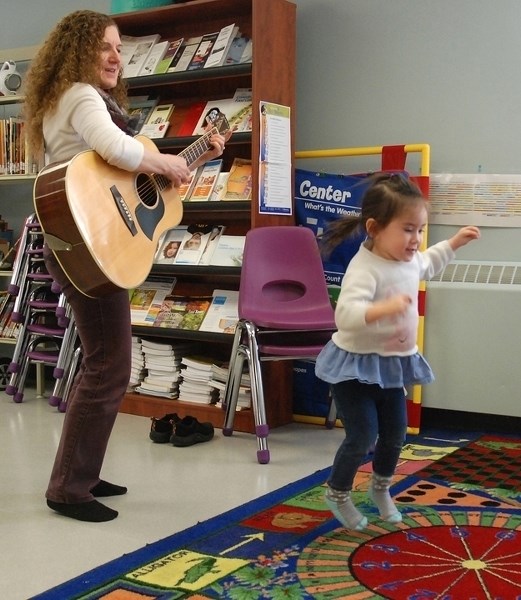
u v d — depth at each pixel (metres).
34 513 2.42
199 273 3.63
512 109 3.38
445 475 2.77
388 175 2.15
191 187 3.75
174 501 2.53
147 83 3.79
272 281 3.35
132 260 2.29
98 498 2.56
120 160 2.26
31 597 1.82
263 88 3.48
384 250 2.07
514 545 2.10
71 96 2.27
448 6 3.49
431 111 3.55
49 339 4.21
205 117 3.79
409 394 3.49
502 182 3.41
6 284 5.02
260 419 3.01
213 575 1.92
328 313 3.31
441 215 3.52
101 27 2.33
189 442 3.22
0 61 4.70
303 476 2.81
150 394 3.79
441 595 1.79
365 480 2.68
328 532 2.21
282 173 3.59
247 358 3.25
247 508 2.43
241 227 3.85
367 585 1.85
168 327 3.71
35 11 4.72
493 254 3.46
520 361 3.41
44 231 2.22
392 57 3.62
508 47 3.38
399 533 2.19
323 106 3.81
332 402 3.55
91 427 2.36
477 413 3.53
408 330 2.10
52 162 2.39
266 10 3.47
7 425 3.61
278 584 1.87
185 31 4.02
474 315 3.48
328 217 3.65
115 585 1.87
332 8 3.76
